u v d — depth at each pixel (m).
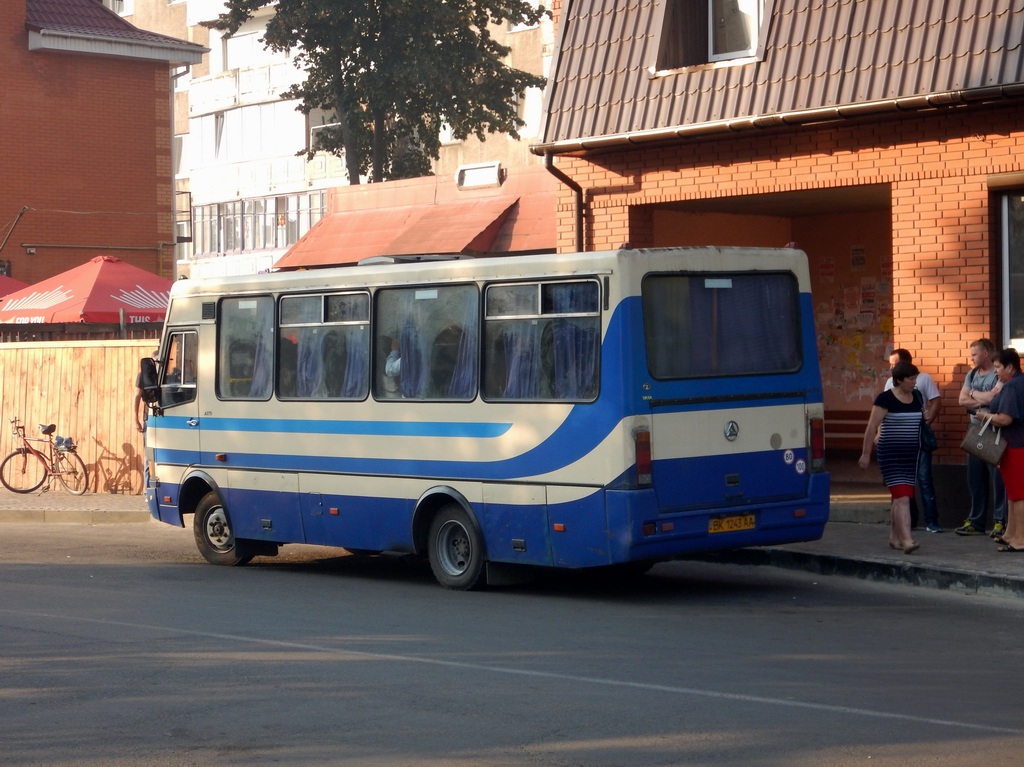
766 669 9.71
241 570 15.72
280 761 7.43
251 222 62.56
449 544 13.90
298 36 41.81
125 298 27.33
